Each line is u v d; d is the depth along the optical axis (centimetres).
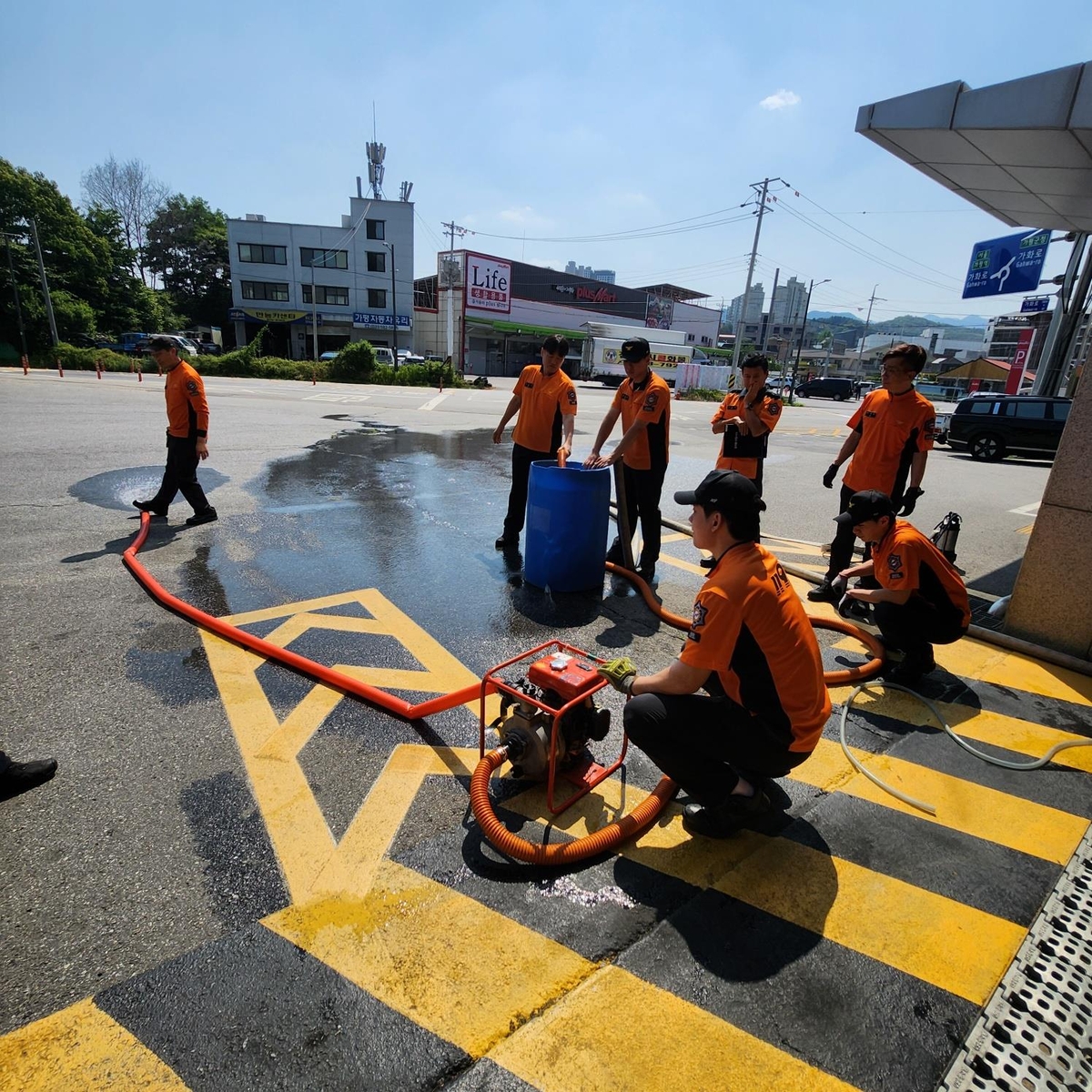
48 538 498
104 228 4531
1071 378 1873
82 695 286
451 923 180
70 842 203
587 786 234
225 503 624
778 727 201
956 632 323
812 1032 154
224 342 5322
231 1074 139
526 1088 138
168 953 166
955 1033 156
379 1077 139
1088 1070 150
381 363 3203
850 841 222
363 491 705
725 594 190
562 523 425
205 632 353
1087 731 296
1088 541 350
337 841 208
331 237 4325
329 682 302
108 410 1263
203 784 232
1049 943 184
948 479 1109
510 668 329
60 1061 140
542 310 4919
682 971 169
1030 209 531
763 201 3169
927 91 377
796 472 1055
